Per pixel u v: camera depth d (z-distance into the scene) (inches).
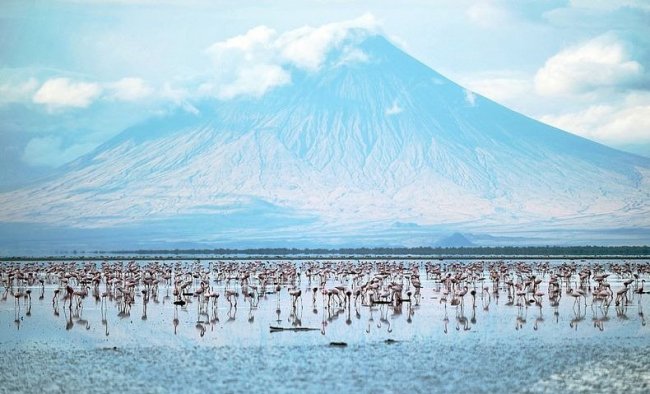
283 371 1791.3
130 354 2005.4
